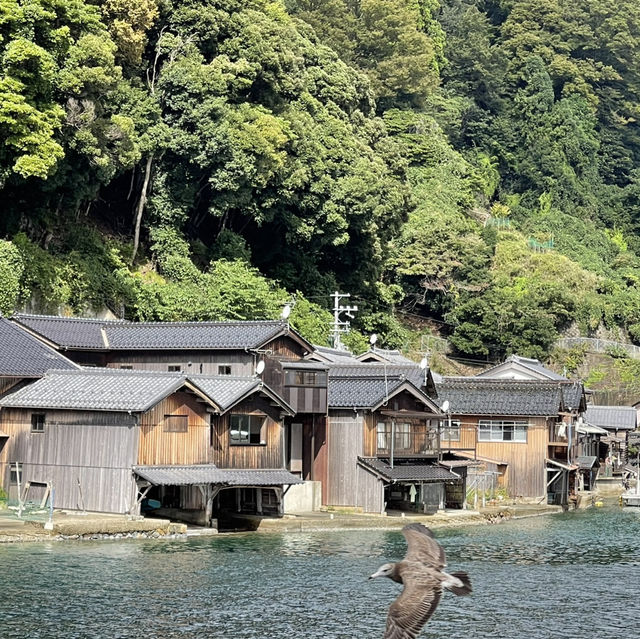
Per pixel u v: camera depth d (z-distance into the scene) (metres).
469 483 60.44
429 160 122.88
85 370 46.59
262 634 28.27
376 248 82.44
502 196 140.12
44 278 57.53
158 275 68.50
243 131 68.44
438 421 57.41
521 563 41.03
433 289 104.56
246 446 47.16
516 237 124.44
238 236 72.69
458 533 50.00
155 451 43.38
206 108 65.88
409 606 10.79
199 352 52.12
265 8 83.12
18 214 59.12
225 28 71.31
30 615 29.08
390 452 52.94
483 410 64.06
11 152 54.12
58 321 53.31
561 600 34.16
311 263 79.94
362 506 51.38
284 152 70.56
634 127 159.75
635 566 41.12
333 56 88.19
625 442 91.75
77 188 59.75
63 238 62.44
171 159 68.44
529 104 147.00
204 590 32.94
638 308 117.69
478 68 145.50
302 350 53.72
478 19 150.88
